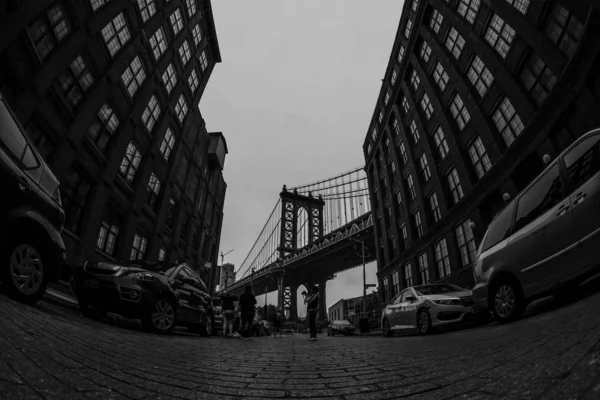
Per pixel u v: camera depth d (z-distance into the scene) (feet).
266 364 11.84
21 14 29.76
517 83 43.16
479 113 51.11
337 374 9.49
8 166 13.79
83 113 39.42
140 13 52.85
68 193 38.88
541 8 38.32
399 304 37.63
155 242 61.77
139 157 56.44
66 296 32.73
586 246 15.57
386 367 10.21
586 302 14.83
